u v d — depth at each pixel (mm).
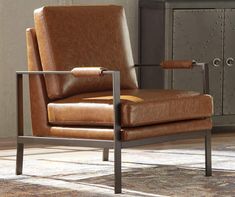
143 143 3816
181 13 6188
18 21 6086
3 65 6039
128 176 4184
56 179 4098
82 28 4328
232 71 6406
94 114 3801
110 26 4477
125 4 6617
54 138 4023
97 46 4363
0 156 5004
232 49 6383
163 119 3881
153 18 6289
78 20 4332
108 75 4355
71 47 4238
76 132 3908
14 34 6078
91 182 4000
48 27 4184
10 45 6062
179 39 6199
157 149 5379
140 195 3637
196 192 3707
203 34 6266
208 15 6273
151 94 3979
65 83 4133
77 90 4211
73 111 3910
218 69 6348
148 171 4359
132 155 5055
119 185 3693
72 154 5117
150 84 6363
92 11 4434
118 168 3693
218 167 4508
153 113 3811
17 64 6105
